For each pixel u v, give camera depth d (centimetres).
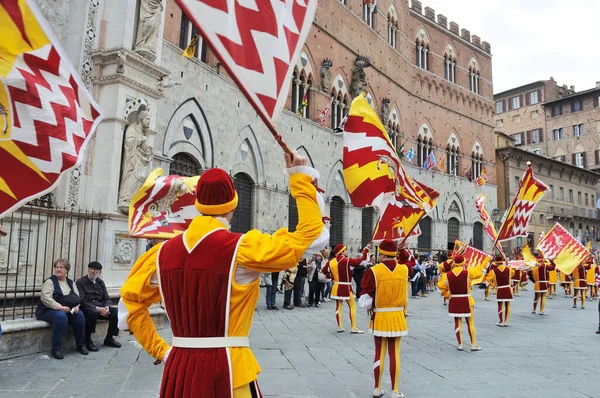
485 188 4247
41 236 945
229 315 249
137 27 1094
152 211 722
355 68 2959
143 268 270
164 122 1602
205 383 235
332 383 655
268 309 1461
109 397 563
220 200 268
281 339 977
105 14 1060
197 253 252
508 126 6994
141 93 1084
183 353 247
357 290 1744
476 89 4384
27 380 625
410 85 3638
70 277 973
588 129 6144
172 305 254
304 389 621
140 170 1052
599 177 5719
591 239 5375
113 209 1002
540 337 1106
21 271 907
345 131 805
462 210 3953
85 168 1009
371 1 3225
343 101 2919
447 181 3822
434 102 3862
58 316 757
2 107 417
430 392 630
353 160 795
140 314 270
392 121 3344
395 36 3541
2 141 417
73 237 984
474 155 4216
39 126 431
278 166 2283
